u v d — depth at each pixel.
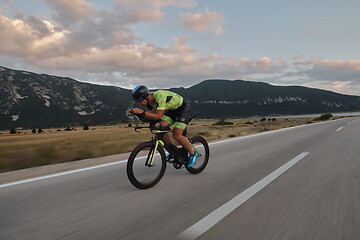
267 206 2.63
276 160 5.36
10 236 2.04
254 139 9.97
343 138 9.23
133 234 2.04
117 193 3.23
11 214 2.55
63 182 3.87
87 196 3.13
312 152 6.28
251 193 3.10
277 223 2.21
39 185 3.71
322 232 2.02
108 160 5.84
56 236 2.03
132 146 8.80
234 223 2.22
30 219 2.41
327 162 4.97
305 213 2.43
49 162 6.11
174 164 4.08
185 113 4.03
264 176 3.98
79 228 2.18
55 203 2.88
